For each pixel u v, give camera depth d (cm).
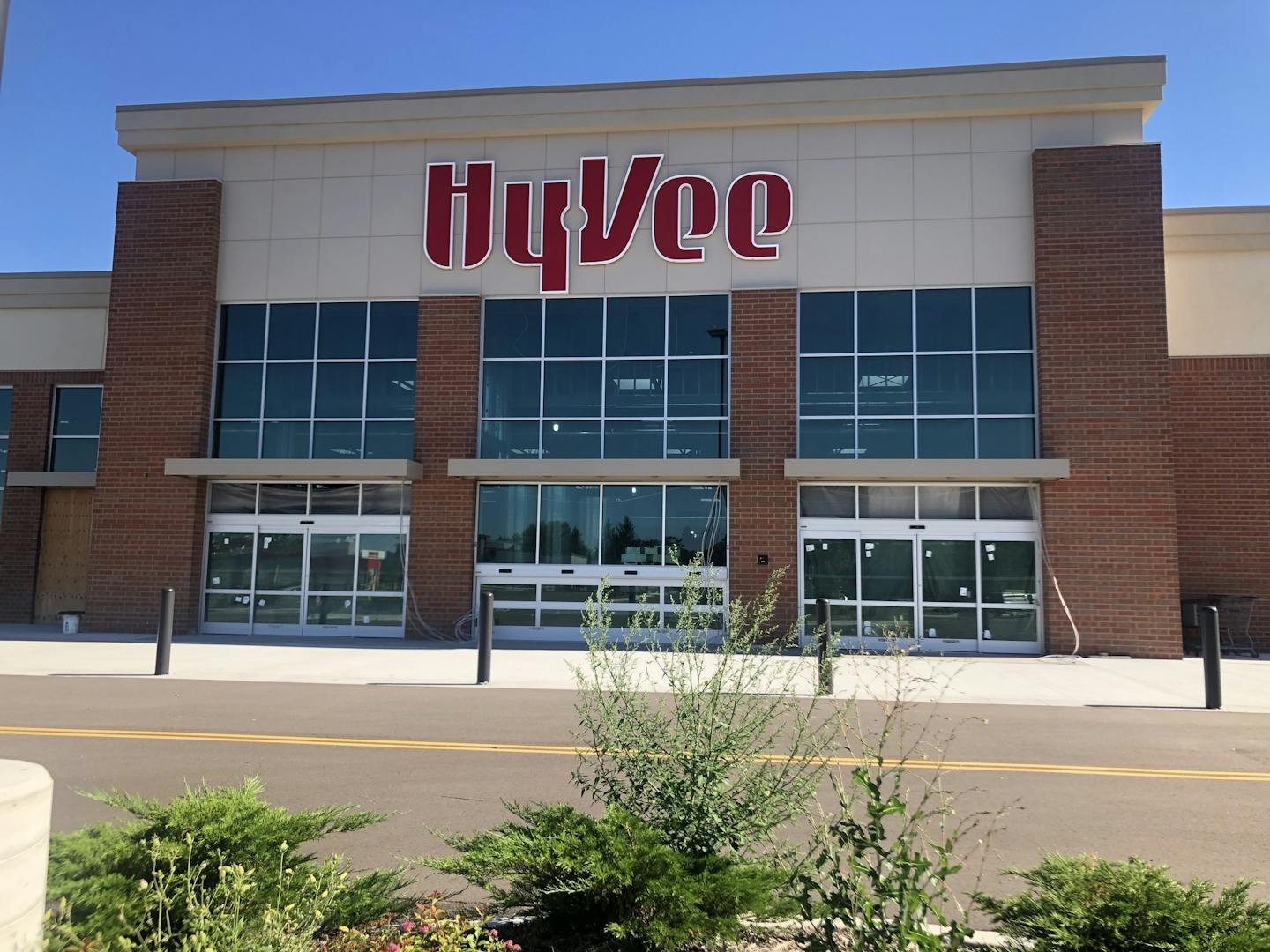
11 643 1628
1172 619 1580
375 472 1719
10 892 238
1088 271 1658
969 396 1695
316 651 1574
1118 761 786
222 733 870
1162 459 1608
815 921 386
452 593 1745
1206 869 516
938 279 1716
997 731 917
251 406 1838
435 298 1808
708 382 1755
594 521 1758
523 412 1783
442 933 338
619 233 1789
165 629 1277
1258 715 1021
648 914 347
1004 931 366
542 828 383
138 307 1842
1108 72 1680
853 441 1712
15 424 2142
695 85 1777
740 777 419
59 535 2109
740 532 1703
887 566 1692
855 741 844
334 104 1839
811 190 1759
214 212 1853
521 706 1036
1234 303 1795
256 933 315
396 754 788
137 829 380
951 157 1734
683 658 486
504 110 1812
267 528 1820
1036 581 1652
